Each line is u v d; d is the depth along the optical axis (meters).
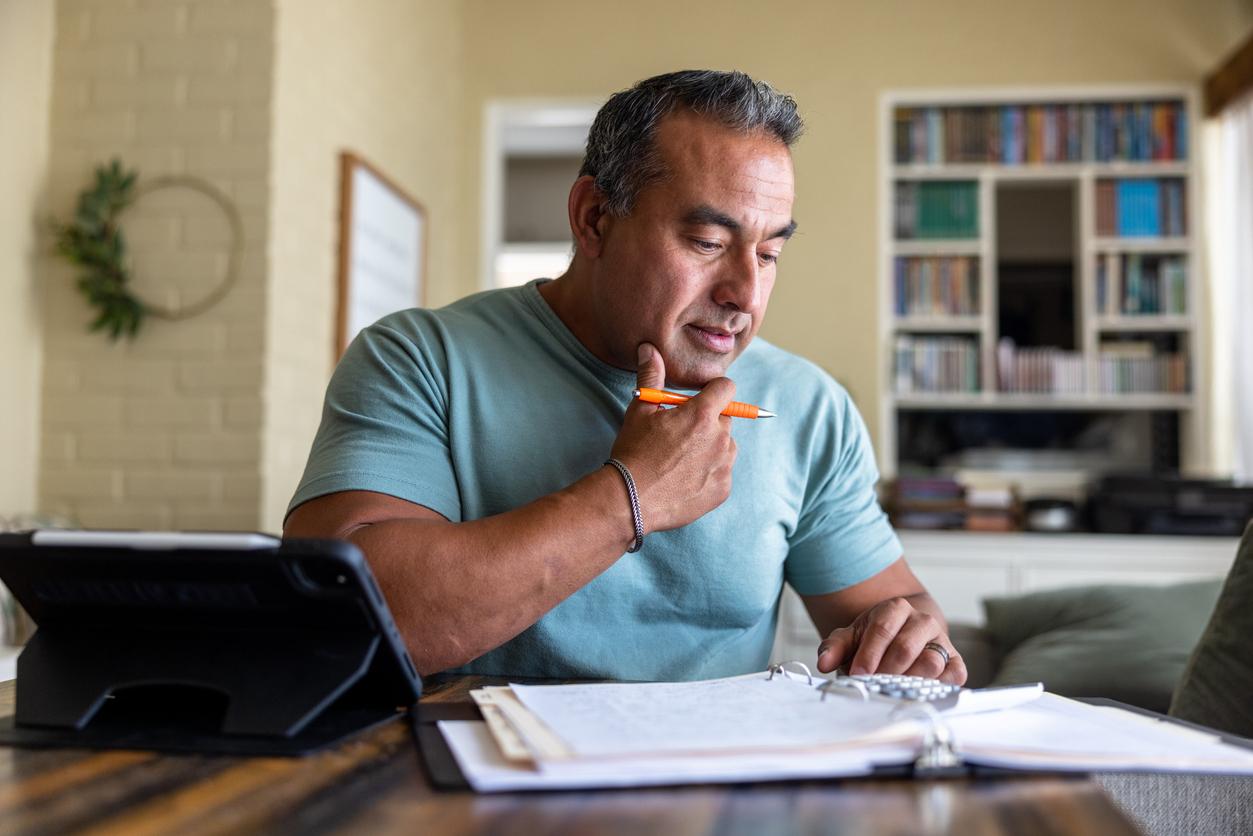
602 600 1.14
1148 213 4.24
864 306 4.27
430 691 0.88
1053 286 4.41
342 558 0.65
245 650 0.71
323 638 0.70
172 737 0.67
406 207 3.84
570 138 5.82
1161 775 0.75
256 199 2.87
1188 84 4.20
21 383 2.85
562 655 1.12
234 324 2.87
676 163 1.03
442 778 0.57
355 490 1.04
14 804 0.54
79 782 0.58
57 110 2.94
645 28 4.46
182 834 0.49
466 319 1.22
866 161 4.31
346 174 3.32
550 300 1.23
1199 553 3.55
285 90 2.95
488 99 4.53
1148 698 1.66
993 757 0.60
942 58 4.30
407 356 1.15
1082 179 4.27
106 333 2.90
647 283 1.06
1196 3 4.21
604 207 1.10
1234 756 0.61
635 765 0.57
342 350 3.29
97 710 0.71
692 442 0.96
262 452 2.84
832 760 0.58
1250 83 3.79
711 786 0.57
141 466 2.88
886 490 3.97
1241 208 3.98
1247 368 3.96
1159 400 4.20
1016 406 4.41
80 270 2.91
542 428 1.16
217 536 0.66
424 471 1.08
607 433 1.17
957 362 4.28
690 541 1.17
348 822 0.51
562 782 0.56
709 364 1.09
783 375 1.29
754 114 1.04
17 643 2.32
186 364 2.88
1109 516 3.71
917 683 0.75
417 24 4.03
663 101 1.05
